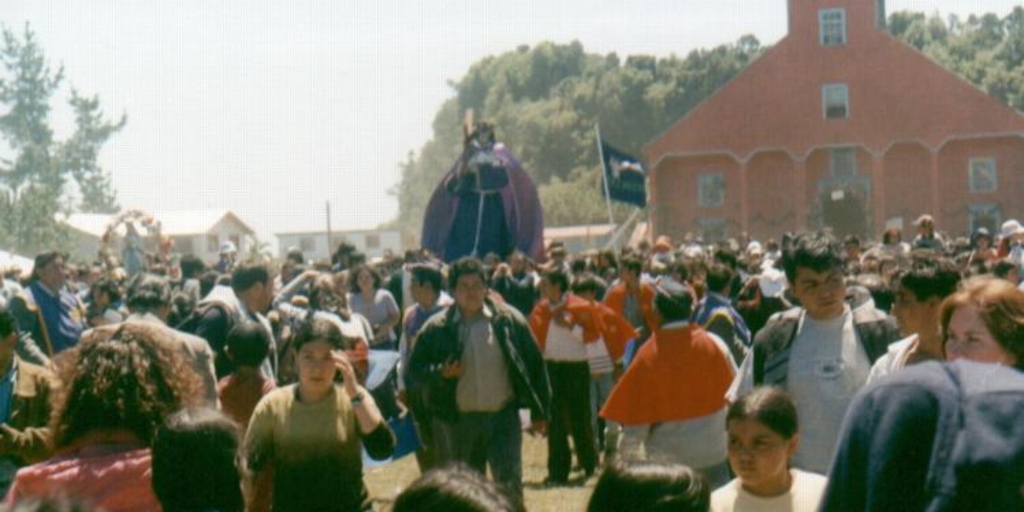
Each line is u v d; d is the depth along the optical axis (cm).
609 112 12675
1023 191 6238
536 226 1816
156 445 409
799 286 609
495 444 914
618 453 386
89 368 465
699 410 741
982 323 376
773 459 482
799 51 6312
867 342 603
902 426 275
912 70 6231
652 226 6481
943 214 6294
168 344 483
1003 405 271
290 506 617
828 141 6278
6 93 9938
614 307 1343
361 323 1138
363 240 7400
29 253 6869
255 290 902
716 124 6369
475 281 904
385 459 660
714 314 995
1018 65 12438
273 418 616
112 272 1823
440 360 902
